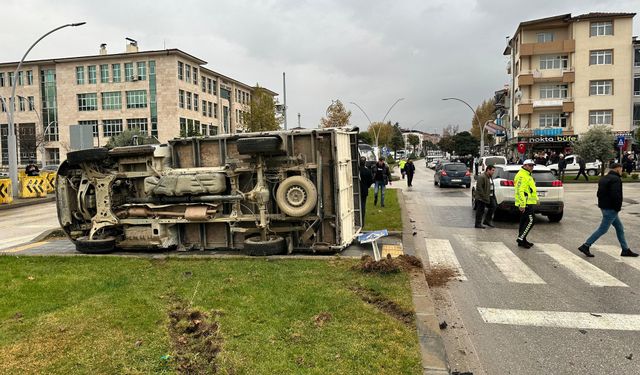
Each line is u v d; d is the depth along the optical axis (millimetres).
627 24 46375
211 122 72312
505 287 6707
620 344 4711
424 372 3766
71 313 4965
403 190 25188
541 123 50219
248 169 8047
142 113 62656
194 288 5859
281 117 54750
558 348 4637
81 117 64625
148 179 8414
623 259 8312
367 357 3957
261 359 3898
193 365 3830
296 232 8219
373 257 7719
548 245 9711
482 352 4566
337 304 5176
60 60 64312
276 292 5621
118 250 8797
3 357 3949
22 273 6852
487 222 12492
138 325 4629
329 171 8203
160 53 61281
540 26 48906
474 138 79375
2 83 69562
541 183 12641
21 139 59031
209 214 8234
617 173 8344
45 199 23406
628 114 46969
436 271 7613
